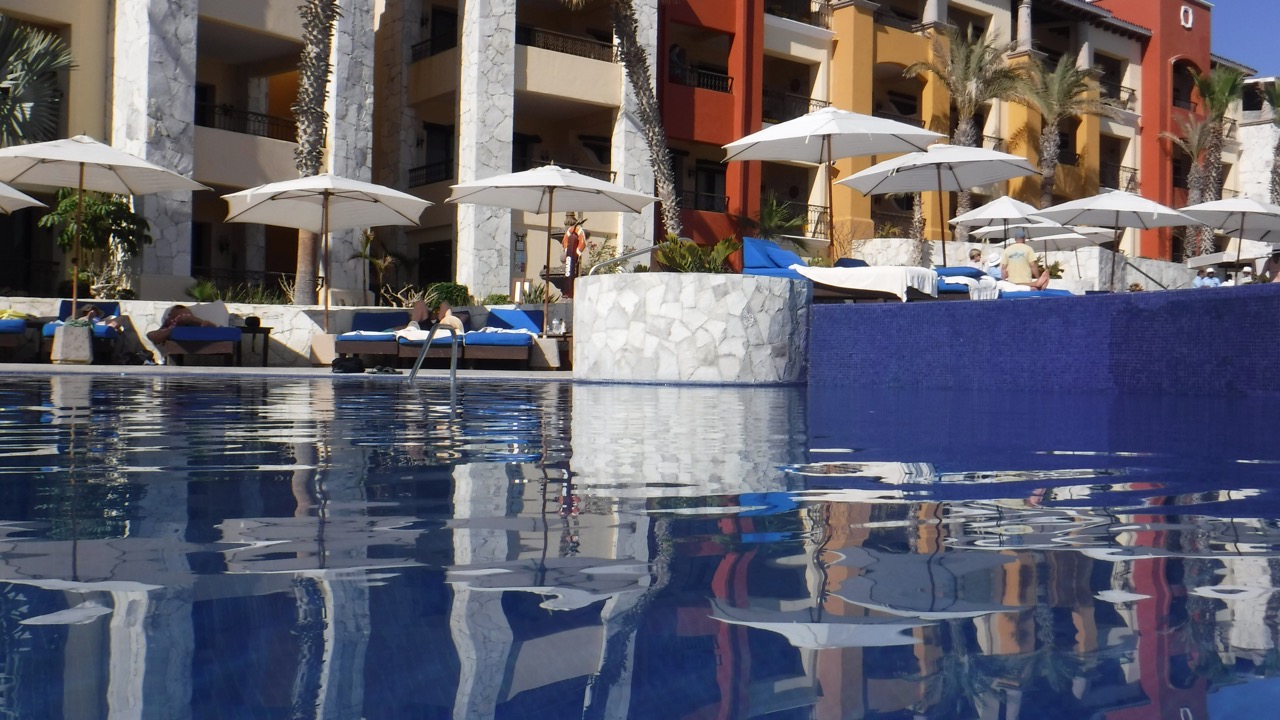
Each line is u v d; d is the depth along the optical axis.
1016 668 1.03
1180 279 26.34
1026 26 35.84
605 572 1.50
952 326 9.59
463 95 24.05
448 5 26.66
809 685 0.98
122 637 1.12
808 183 31.47
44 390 7.17
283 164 21.64
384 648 1.09
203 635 1.13
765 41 29.75
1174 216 18.91
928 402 6.80
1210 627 1.19
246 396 6.80
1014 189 36.06
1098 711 0.90
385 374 11.84
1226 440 3.96
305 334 16.09
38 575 1.45
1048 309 8.89
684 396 7.63
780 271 13.91
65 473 2.65
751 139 15.27
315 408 5.59
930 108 33.12
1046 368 8.90
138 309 15.44
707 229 27.97
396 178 26.00
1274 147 40.91
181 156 19.92
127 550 1.64
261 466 2.85
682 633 1.17
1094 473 2.87
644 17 26.31
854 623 1.21
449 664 1.04
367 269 22.22
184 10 19.88
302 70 19.30
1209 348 7.86
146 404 5.74
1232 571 1.53
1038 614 1.26
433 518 1.99
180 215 19.88
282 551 1.64
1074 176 37.84
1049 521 2.01
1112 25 39.25
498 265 23.55
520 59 24.47
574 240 19.38
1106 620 1.23
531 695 0.94
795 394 8.16
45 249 21.16
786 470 2.88
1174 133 41.22
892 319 10.06
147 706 0.90
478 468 2.86
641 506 2.17
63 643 1.10
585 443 3.69
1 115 17.66
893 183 17.61
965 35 35.81
